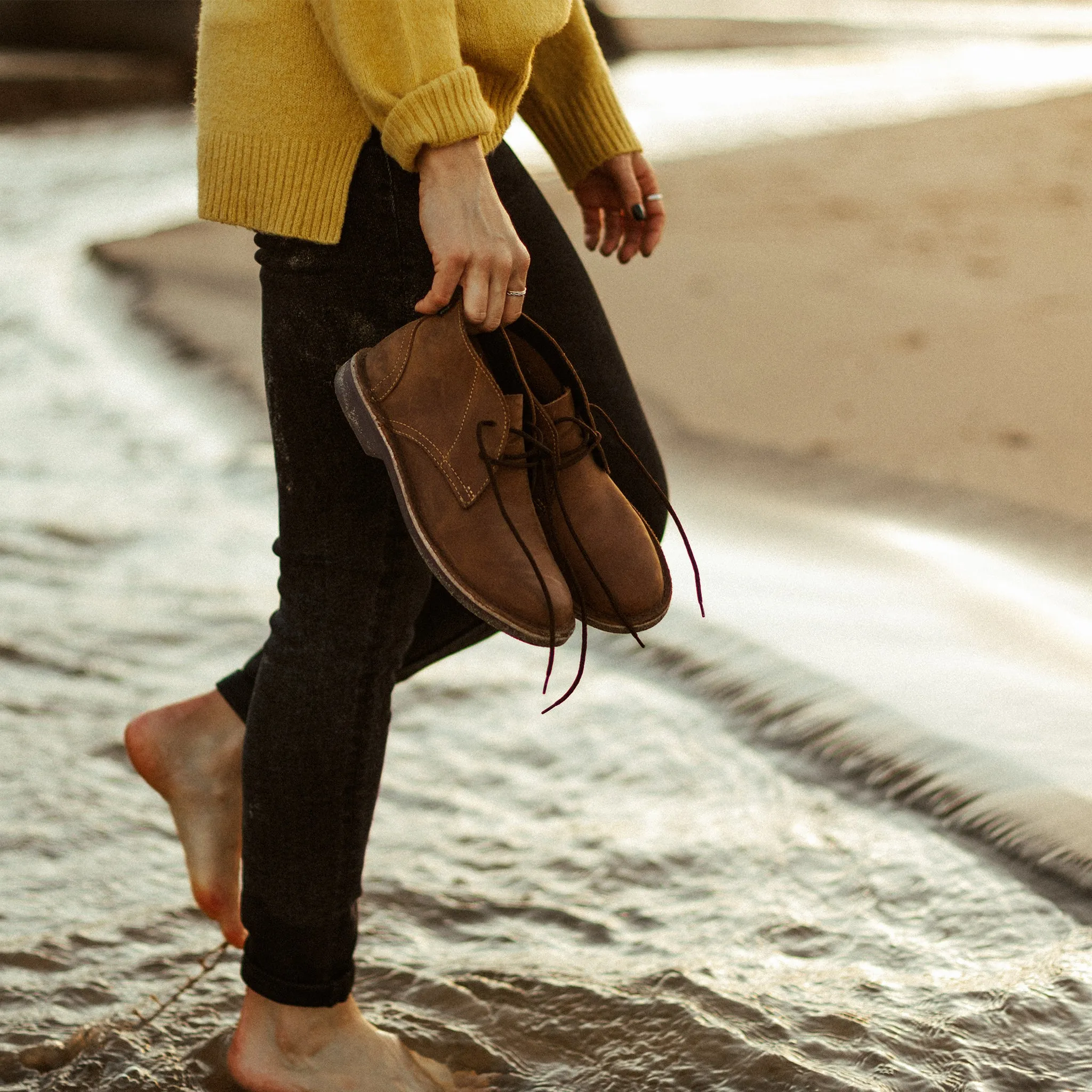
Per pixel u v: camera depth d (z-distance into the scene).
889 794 2.73
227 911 2.15
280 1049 1.89
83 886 2.48
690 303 6.02
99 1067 2.00
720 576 3.71
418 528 1.66
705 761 2.91
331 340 1.70
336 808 1.78
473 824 2.70
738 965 2.22
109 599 3.77
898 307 5.76
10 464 4.95
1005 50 24.94
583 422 1.78
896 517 3.91
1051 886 2.38
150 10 19.98
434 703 3.21
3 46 20.19
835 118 13.74
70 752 2.96
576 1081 1.96
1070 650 3.10
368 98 1.59
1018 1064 1.93
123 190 11.84
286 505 1.77
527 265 1.63
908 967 2.19
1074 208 7.67
